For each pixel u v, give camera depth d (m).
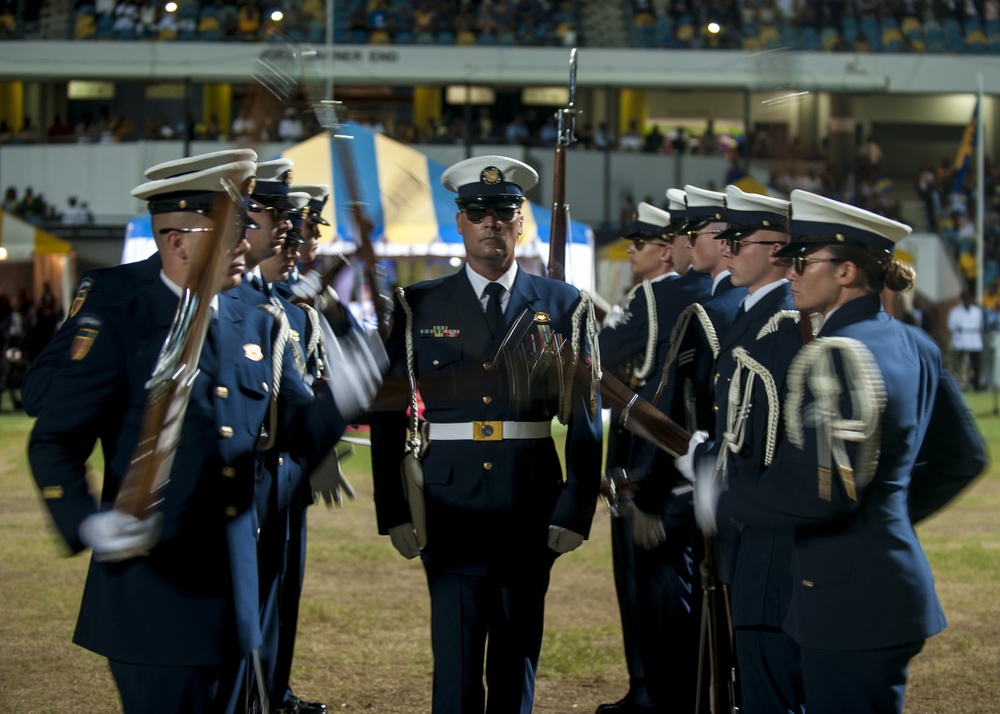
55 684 7.12
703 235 6.73
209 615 4.32
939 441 4.86
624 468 6.79
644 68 35.50
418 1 36.31
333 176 18.86
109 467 4.38
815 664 4.42
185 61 34.72
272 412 4.96
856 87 34.97
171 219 4.47
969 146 36.56
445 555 5.74
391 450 5.88
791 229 4.64
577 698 7.18
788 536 4.98
